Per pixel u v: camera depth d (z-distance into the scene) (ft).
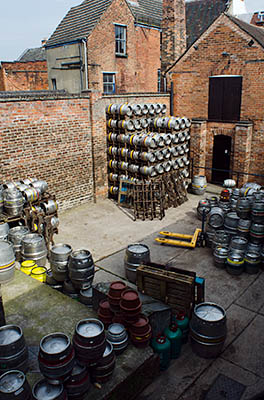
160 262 29.78
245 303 24.12
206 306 20.16
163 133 42.73
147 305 19.76
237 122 46.75
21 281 24.49
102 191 45.14
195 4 70.49
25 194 31.30
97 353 15.02
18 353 15.15
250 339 20.81
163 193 40.45
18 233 28.66
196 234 33.12
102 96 41.83
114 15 62.23
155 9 73.67
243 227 29.32
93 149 42.47
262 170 46.80
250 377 18.21
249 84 45.14
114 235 35.24
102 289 20.92
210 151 50.98
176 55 53.31
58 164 39.24
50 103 36.68
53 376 14.03
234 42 45.09
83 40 58.65
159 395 17.26
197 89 50.44
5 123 33.32
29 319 20.21
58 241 33.81
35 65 76.95
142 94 47.57
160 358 18.40
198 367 18.97
